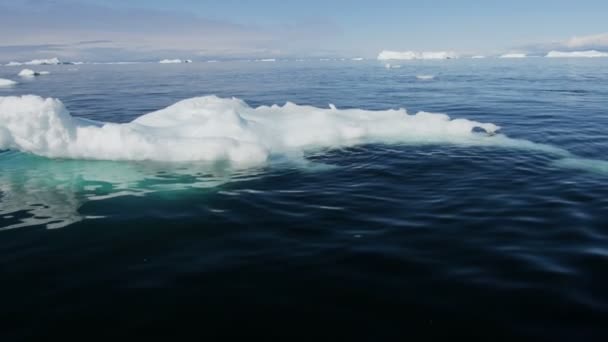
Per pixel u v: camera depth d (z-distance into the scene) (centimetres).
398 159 877
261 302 358
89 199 639
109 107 1870
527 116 1461
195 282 393
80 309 348
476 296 364
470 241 476
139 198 644
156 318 336
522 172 764
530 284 381
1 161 861
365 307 350
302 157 899
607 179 711
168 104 1997
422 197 637
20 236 504
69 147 862
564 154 896
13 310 347
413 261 430
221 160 867
